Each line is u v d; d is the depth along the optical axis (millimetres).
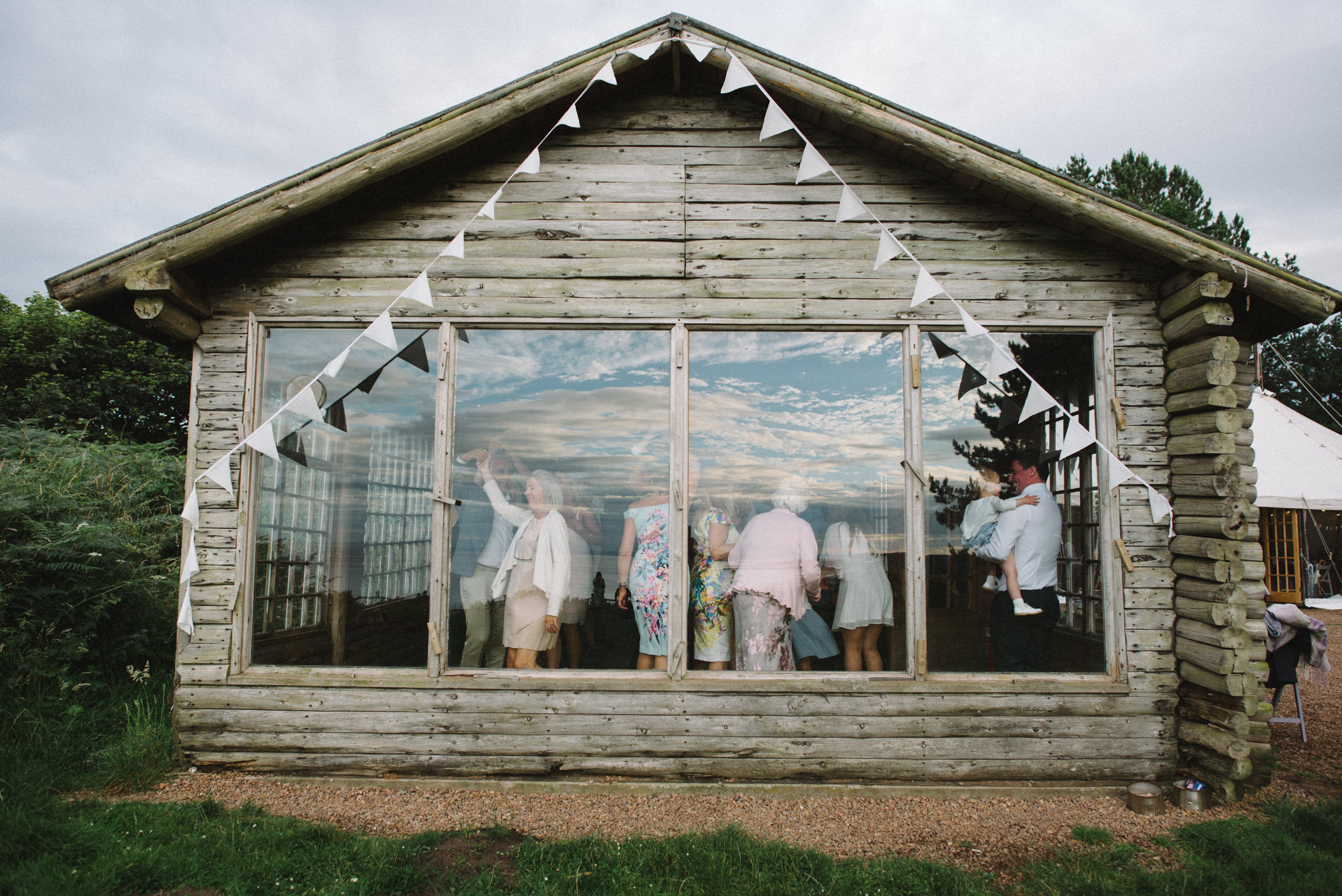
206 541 4258
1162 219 3896
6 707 4258
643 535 4375
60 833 3191
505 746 4137
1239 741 3799
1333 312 3811
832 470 4418
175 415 17453
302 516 4383
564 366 4477
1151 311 4352
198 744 4176
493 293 4418
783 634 4328
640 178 4473
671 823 3688
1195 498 4070
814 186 4453
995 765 4113
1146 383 4312
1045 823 3725
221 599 4227
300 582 4355
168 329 4148
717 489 4418
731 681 4160
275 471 4410
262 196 3975
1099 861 3279
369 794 3988
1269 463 13992
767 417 4438
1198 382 3990
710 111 4508
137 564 5965
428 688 4164
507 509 4418
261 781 4090
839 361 4445
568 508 4418
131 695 4926
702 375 4469
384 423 4410
